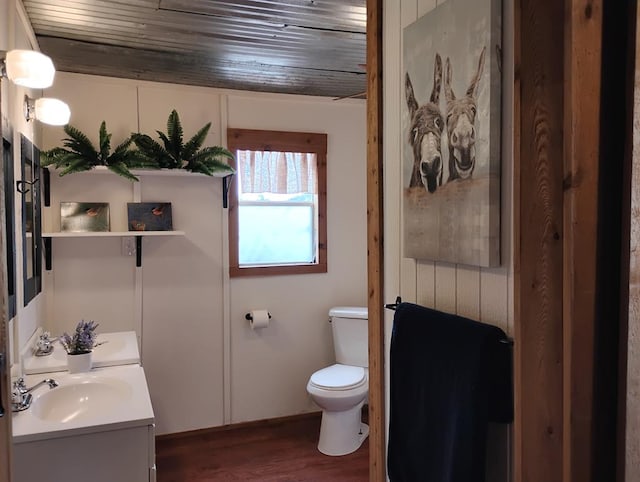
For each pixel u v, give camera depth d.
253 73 3.07
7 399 1.29
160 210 3.20
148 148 3.00
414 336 1.36
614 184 0.92
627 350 0.92
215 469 2.90
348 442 3.13
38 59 1.71
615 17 0.91
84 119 3.07
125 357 2.35
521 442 1.03
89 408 2.01
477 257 1.20
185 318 3.33
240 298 3.46
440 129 1.33
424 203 1.41
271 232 3.56
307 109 3.58
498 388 1.14
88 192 3.08
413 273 1.52
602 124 0.91
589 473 0.93
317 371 3.50
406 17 1.53
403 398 1.38
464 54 1.23
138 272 3.20
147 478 1.69
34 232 2.58
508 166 1.13
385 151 1.66
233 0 2.10
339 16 2.27
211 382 3.40
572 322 0.92
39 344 2.39
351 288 3.74
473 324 1.18
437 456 1.23
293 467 2.93
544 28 0.96
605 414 0.93
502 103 1.14
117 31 2.42
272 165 3.50
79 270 3.08
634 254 0.91
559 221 0.97
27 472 1.56
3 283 1.30
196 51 2.70
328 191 3.65
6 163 1.94
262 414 3.54
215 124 3.36
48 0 2.10
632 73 0.90
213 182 3.37
